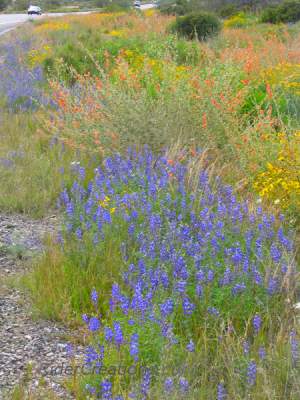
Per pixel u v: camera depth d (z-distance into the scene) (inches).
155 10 1505.9
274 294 181.0
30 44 914.1
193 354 154.0
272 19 1202.6
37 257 226.7
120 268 203.8
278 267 188.9
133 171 289.7
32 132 412.8
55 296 193.0
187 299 171.6
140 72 445.1
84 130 346.6
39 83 579.8
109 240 220.8
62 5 2992.1
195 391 140.8
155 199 248.4
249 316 172.2
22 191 296.0
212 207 244.2
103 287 196.5
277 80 438.9
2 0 2945.4
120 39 748.0
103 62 638.5
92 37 893.8
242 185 270.8
